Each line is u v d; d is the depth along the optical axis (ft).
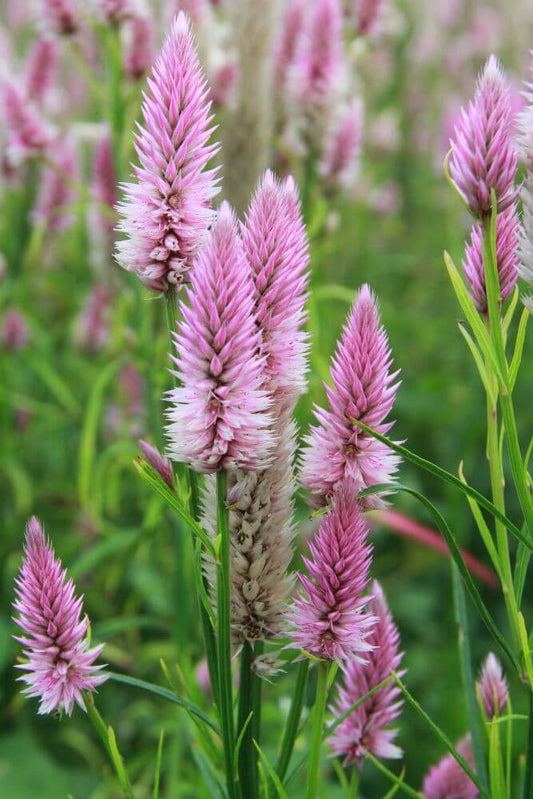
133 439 4.38
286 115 3.80
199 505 2.06
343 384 1.98
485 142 1.94
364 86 7.10
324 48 3.56
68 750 4.26
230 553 2.01
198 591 2.04
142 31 3.42
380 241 7.66
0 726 4.16
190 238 2.00
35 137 3.86
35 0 3.81
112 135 3.51
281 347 1.97
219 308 1.90
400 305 7.02
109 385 5.08
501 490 2.09
